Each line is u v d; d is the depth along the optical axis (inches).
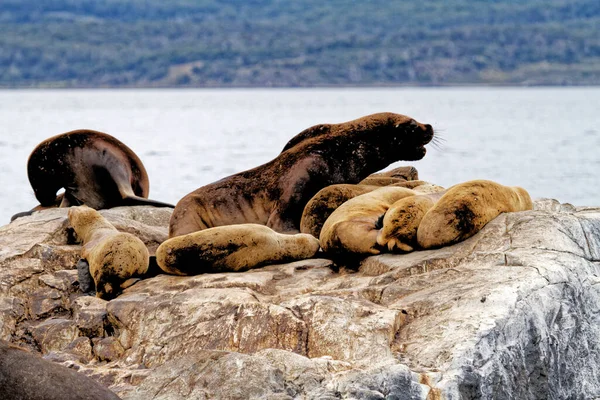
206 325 1048.8
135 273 1197.1
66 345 1138.0
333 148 1395.2
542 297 1028.5
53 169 1843.0
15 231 1390.3
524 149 6889.8
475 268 1092.5
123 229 1408.7
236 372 917.8
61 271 1286.9
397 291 1077.1
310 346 994.7
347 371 916.0
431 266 1121.4
